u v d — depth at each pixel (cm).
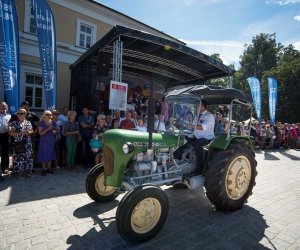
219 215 369
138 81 1180
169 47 673
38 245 266
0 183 468
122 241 282
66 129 589
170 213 369
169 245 279
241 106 452
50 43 689
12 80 605
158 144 339
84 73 853
